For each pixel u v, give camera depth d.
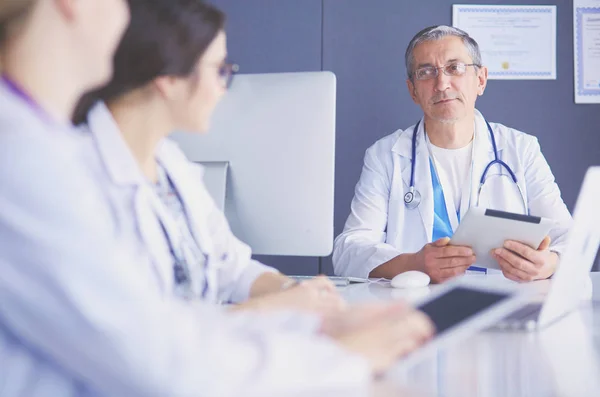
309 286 1.23
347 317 0.85
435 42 2.43
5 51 0.67
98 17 0.68
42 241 0.60
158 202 1.15
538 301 1.24
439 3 3.10
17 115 0.63
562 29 3.12
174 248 1.20
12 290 0.60
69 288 0.60
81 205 0.62
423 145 2.48
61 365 0.66
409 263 1.82
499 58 3.11
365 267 1.98
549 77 3.11
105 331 0.60
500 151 2.49
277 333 0.70
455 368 0.80
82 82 0.71
